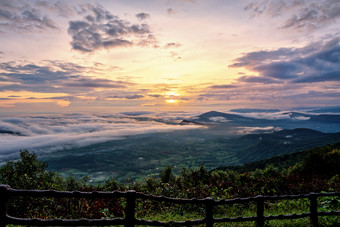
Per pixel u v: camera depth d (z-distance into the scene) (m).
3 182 9.74
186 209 8.52
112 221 4.32
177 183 14.07
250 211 8.89
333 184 13.16
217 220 5.15
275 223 6.30
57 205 7.96
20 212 7.40
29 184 9.83
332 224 6.22
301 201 9.45
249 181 14.60
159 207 8.94
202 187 12.54
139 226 5.63
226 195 10.84
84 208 7.92
